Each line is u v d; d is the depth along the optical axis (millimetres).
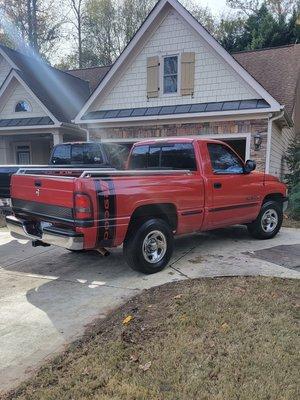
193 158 5684
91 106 13688
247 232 7734
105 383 2721
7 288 4656
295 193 10016
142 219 4969
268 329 3391
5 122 15789
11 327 3619
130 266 4984
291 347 3096
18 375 2865
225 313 3717
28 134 16266
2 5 28906
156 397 2547
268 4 28906
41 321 3734
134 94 13188
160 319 3656
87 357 3053
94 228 4305
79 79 18875
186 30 12211
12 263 5719
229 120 11516
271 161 11586
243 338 3246
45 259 5902
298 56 14562
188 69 12273
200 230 5797
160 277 4910
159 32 12609
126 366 2916
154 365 2900
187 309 3824
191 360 2951
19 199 5301
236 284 4531
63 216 4473
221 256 5852
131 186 4652
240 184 6246
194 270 5156
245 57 15453
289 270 5129
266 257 5781
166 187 5062
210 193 5707
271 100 10812
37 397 2594
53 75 17500
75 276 5059
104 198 4363
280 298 4090
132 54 12984
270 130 11023
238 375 2746
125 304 4082
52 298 4309
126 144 13391
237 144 13641
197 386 2641
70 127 14922
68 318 3793
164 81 12797
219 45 11602
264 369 2809
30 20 29234
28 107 15711
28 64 17422
